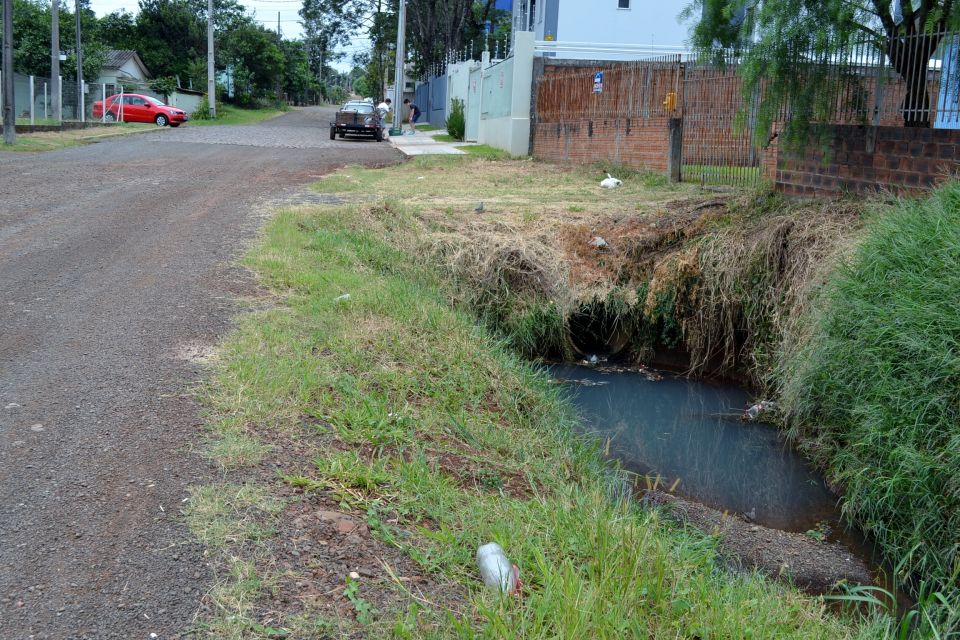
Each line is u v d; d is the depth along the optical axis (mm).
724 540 5391
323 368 5648
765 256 8688
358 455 4523
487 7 46031
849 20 8398
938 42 8117
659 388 8859
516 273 9977
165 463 4125
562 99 19188
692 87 13875
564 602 3172
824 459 6633
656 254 10078
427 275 9664
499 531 3873
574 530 3982
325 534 3684
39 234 9281
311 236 9797
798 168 9859
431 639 3000
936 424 5203
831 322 6590
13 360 5406
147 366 5410
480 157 20453
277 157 19469
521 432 5895
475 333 7691
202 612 3039
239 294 7379
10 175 14008
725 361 9062
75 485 3869
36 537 3441
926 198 7211
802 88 8906
